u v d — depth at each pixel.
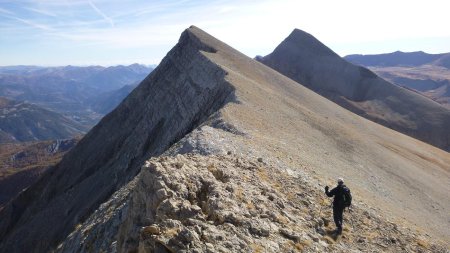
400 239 18.47
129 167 63.41
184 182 15.55
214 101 52.12
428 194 47.09
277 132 39.09
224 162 20.34
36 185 93.75
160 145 59.25
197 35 86.81
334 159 41.44
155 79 85.75
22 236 69.75
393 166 52.44
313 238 14.92
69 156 91.81
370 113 149.25
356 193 28.70
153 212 14.38
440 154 86.25
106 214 27.31
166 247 11.63
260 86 61.78
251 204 15.41
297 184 20.78
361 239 16.86
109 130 86.94
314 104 79.88
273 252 12.52
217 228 12.88
